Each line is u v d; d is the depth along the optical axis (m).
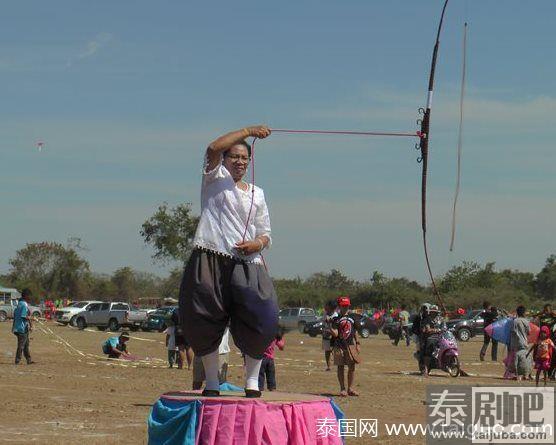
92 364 26.17
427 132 8.22
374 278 93.19
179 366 24.78
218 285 6.57
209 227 6.59
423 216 8.89
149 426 6.61
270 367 15.63
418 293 91.75
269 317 6.61
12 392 17.31
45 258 111.31
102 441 11.63
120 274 122.69
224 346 11.62
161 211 72.00
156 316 54.69
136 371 23.53
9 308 71.12
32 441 11.56
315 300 95.94
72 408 15.00
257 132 6.73
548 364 19.58
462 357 34.25
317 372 24.84
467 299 83.94
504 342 22.84
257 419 6.21
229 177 6.68
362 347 43.53
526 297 86.00
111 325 54.81
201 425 6.28
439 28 8.34
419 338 23.95
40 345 37.41
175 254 71.00
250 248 6.56
